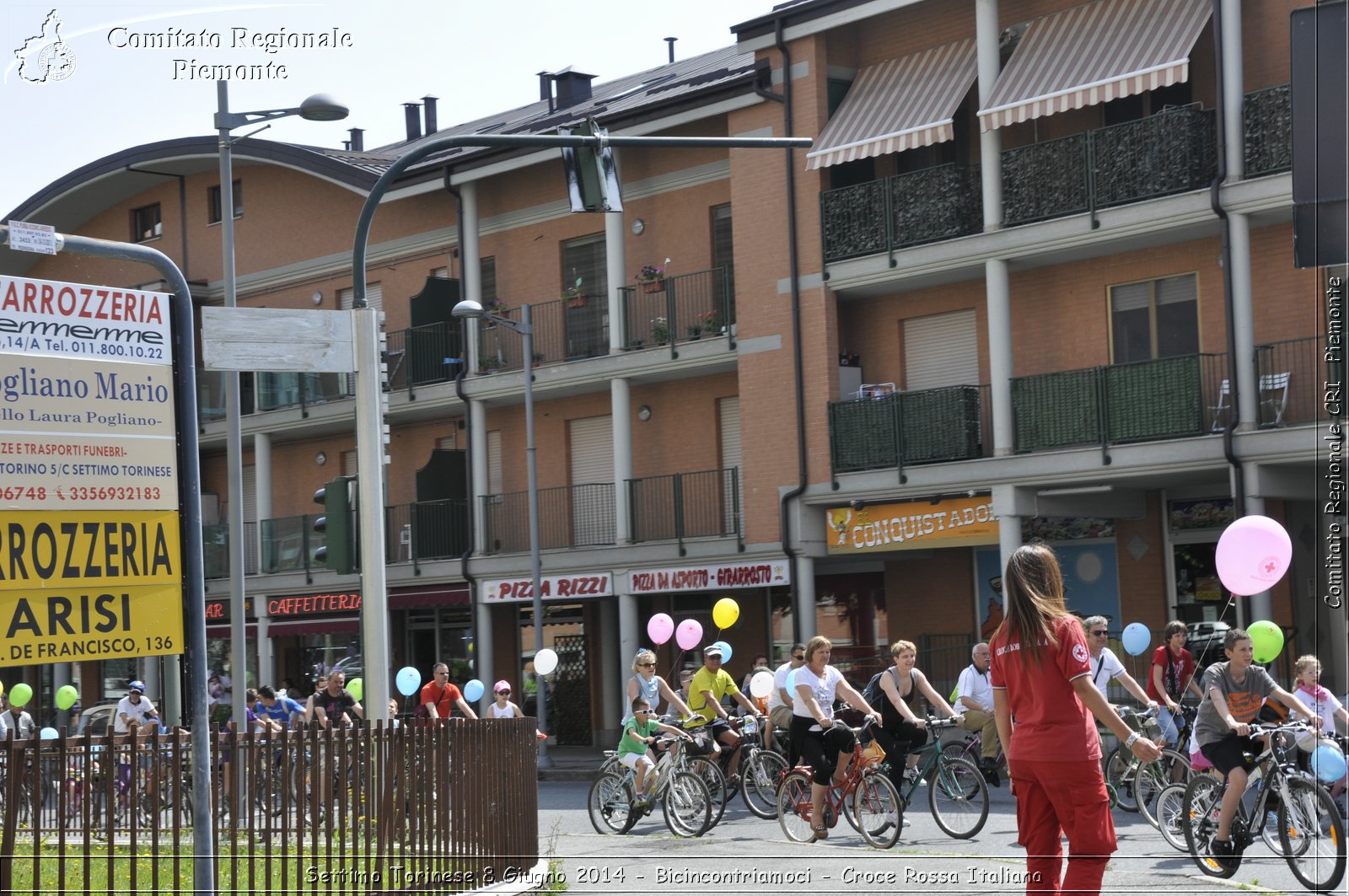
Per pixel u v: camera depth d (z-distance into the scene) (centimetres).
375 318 1510
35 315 1035
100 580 1052
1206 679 1336
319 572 4294
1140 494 2877
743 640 3550
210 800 1048
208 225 4800
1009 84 2823
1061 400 2784
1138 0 2769
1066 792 869
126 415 1072
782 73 3216
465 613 4134
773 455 3225
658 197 3616
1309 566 2644
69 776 962
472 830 1315
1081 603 2966
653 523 3616
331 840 1128
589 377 3628
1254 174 2542
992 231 2869
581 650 3872
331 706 2366
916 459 2981
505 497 3925
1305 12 1202
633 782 1903
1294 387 2553
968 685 2064
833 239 3119
